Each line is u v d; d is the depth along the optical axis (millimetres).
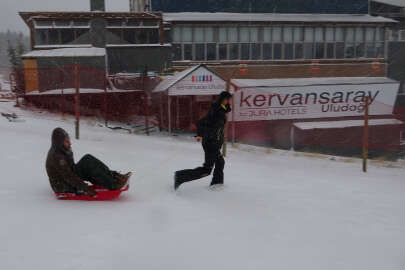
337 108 18984
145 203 4656
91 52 20703
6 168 6078
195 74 14906
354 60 28281
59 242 3213
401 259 3295
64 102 16188
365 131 9789
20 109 16156
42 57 19609
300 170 8930
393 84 19391
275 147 18266
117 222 3826
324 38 27969
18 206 4148
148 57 23984
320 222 4359
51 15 22484
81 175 4680
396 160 19344
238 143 15383
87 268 2752
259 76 27000
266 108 17406
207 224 3990
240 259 3119
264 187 6285
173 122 16484
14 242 3158
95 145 9750
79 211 4117
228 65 26562
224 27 26406
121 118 16688
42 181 5457
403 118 20031
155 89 16844
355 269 3049
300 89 17859
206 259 3076
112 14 23203
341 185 6953
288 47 27547
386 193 6367
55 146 4461
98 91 16672
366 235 3949
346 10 29875
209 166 5621
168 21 25094
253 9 28469
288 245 3525
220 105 5555
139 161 7973
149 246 3254
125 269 2783
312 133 18859
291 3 29016
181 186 5898
